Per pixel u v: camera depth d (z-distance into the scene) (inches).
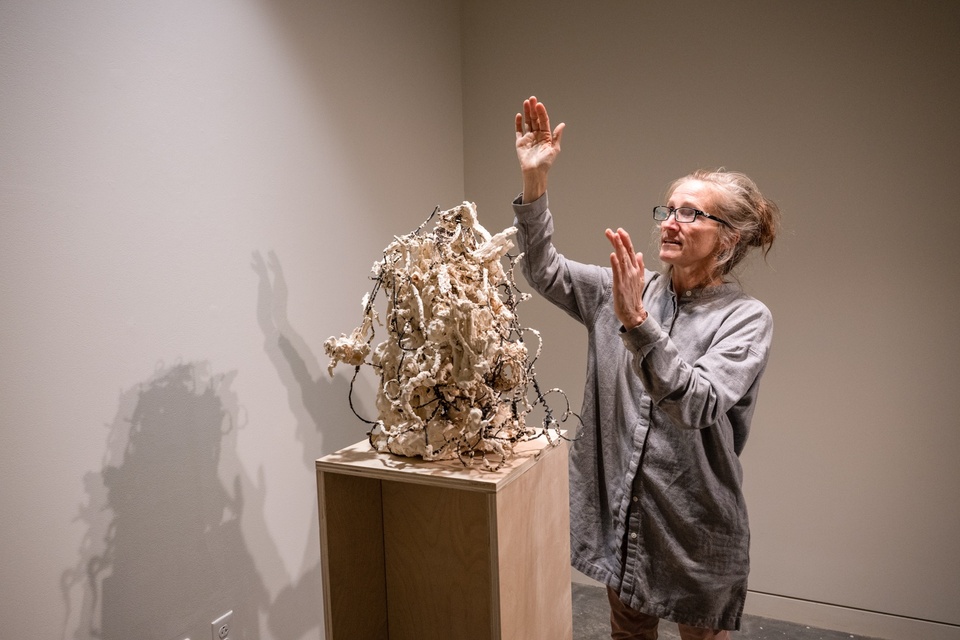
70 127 53.8
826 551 93.5
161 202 60.8
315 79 77.7
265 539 73.1
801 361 92.2
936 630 88.9
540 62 101.8
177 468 63.2
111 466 57.7
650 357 53.2
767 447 95.2
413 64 94.8
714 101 92.8
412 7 94.3
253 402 70.9
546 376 105.8
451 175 104.9
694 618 63.8
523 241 69.3
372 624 62.5
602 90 98.5
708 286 64.9
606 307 69.2
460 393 52.1
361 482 60.2
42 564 53.3
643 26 95.4
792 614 96.2
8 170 50.1
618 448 66.9
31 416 52.1
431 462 53.0
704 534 62.7
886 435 89.0
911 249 85.5
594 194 100.3
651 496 63.8
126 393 58.6
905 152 84.6
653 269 97.3
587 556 69.1
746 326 60.9
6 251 50.1
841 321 89.7
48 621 53.9
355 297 84.8
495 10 103.9
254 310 70.6
